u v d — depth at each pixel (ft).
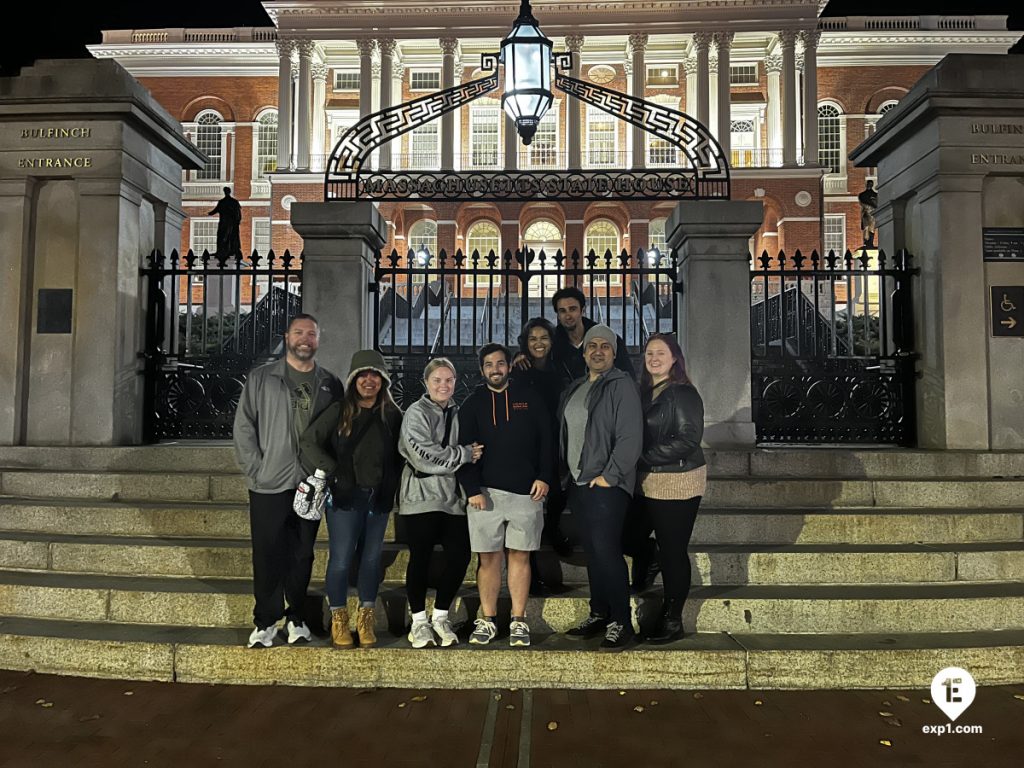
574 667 15.42
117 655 15.79
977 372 23.63
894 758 12.53
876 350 37.96
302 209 24.49
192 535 19.86
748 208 23.82
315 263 24.61
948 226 23.89
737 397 23.72
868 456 22.44
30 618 17.48
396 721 13.85
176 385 25.88
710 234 24.00
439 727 13.61
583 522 15.88
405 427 15.74
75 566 18.86
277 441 15.70
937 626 16.70
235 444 15.80
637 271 25.21
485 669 15.44
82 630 16.61
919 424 25.11
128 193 24.97
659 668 15.40
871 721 13.88
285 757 12.53
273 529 15.62
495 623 16.72
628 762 12.38
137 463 23.15
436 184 25.44
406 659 15.47
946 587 17.78
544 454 16.07
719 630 16.75
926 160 24.67
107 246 24.25
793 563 18.15
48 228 24.71
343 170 25.67
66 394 24.25
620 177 25.61
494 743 13.01
